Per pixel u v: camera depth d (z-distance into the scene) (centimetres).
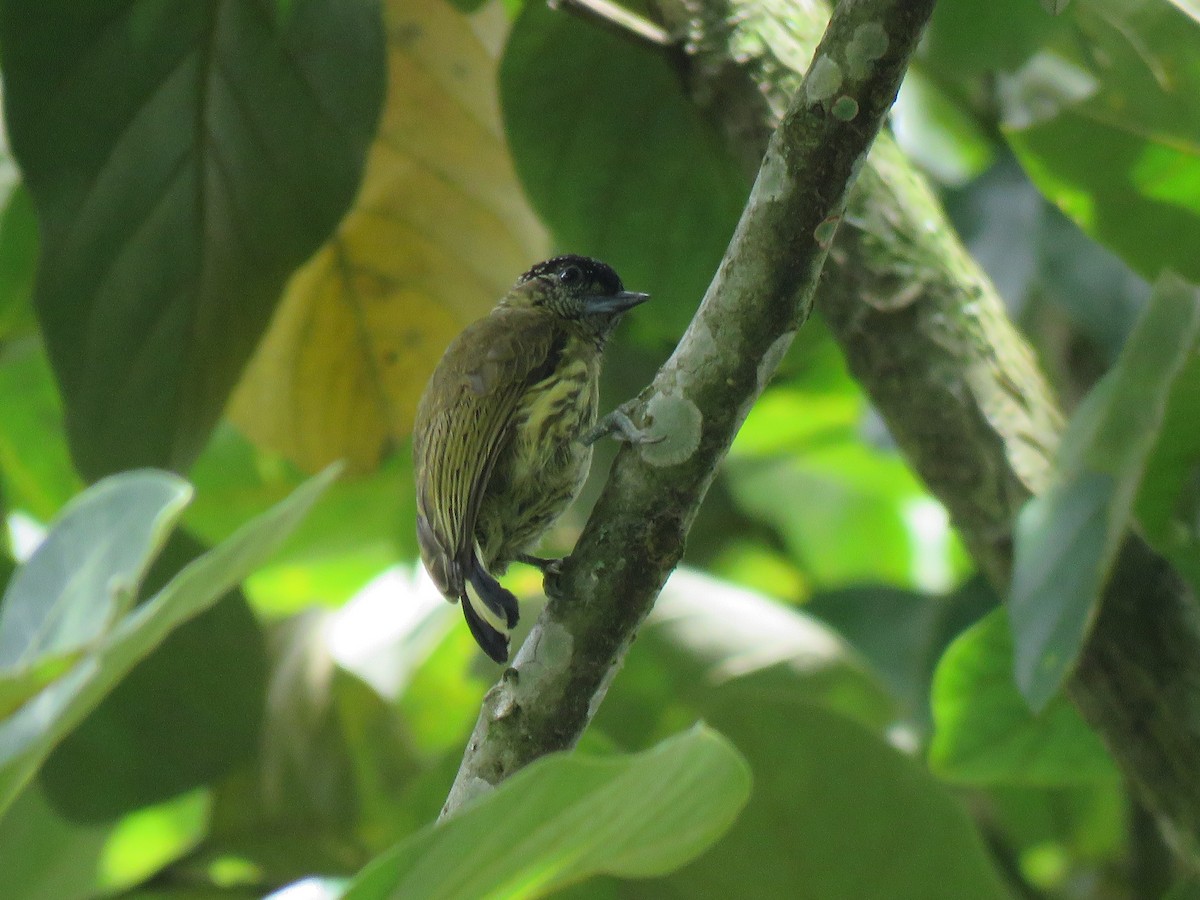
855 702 881
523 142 809
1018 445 580
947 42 745
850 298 605
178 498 442
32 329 898
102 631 417
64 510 455
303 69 732
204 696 798
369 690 936
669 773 394
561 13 769
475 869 395
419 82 887
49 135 713
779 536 1230
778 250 482
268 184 745
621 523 510
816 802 643
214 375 768
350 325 932
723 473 1224
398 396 951
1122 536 527
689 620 884
